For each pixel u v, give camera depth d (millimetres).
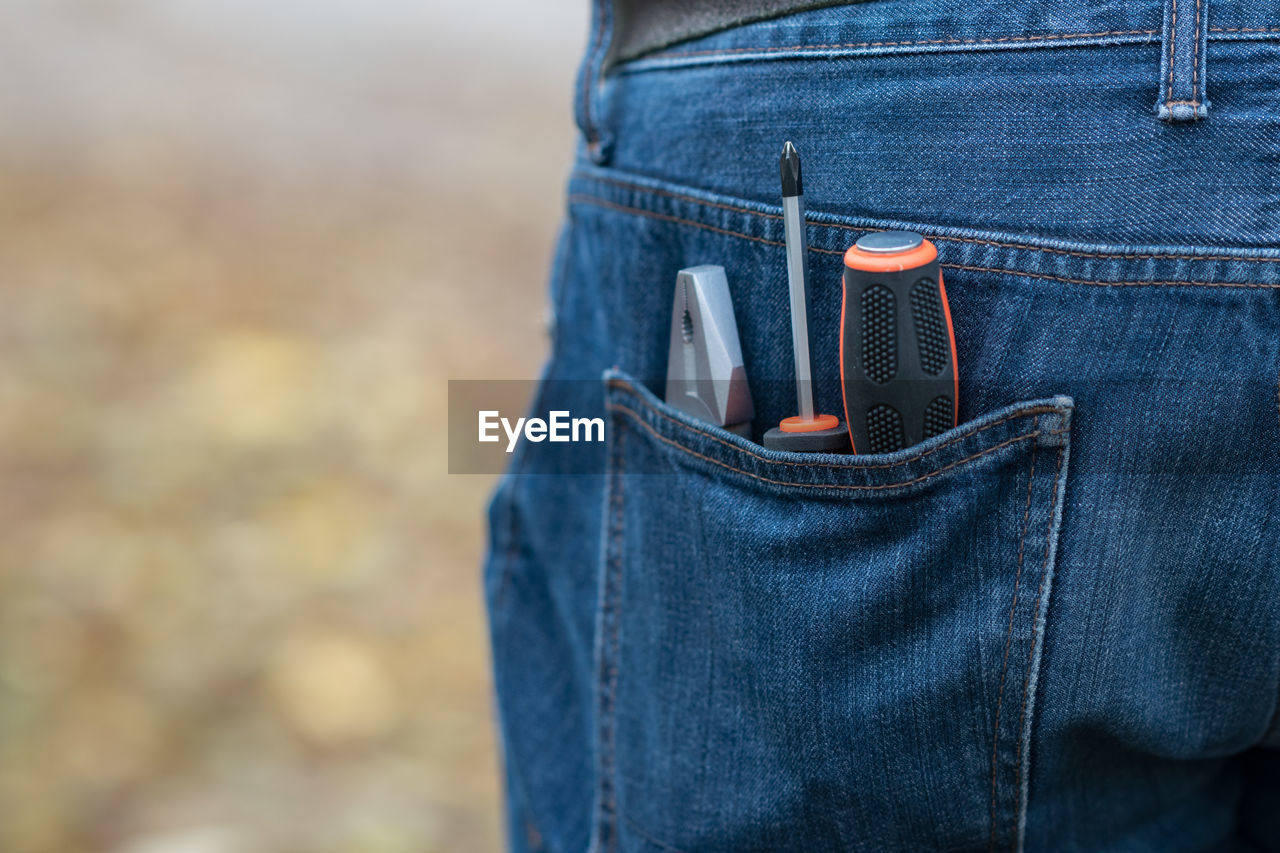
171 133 4438
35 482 2465
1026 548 940
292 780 1863
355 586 2301
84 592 2178
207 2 6504
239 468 2602
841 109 966
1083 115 931
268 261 3555
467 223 3941
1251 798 1081
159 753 1878
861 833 989
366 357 3080
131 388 2842
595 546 1103
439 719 2012
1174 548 945
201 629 2141
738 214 991
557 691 1145
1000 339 944
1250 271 917
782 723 984
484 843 1788
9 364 2840
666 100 1022
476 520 2529
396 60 5766
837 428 968
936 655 955
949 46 946
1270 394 922
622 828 1058
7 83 4730
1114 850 1019
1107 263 929
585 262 1087
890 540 952
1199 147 921
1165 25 919
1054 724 957
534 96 5336
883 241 938
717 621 996
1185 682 972
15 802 1739
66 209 3678
